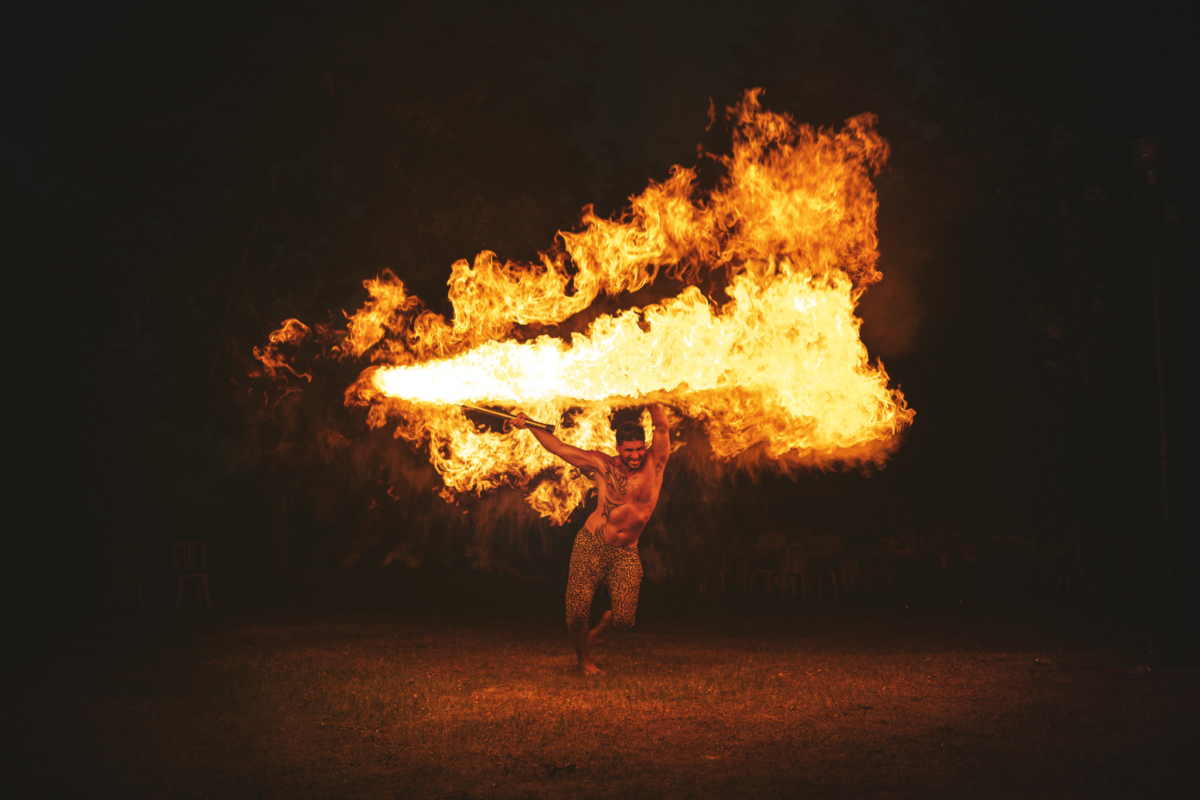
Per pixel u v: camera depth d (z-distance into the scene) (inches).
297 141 498.3
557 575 718.5
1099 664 265.7
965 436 775.7
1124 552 480.4
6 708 211.6
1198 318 365.7
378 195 530.9
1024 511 676.1
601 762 165.3
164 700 219.6
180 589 471.2
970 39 394.0
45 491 413.1
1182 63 343.0
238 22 448.1
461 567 766.5
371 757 170.2
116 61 440.1
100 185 445.4
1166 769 158.4
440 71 504.7
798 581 575.8
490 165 585.3
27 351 419.5
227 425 595.5
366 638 341.7
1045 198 367.9
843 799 145.1
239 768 164.2
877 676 249.4
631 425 253.3
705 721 196.5
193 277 469.7
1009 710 205.0
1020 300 603.5
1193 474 407.8
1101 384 403.2
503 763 165.8
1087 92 355.3
